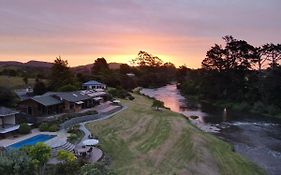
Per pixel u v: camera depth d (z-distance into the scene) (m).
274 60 115.00
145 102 105.19
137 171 38.50
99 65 166.25
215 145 52.41
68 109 71.31
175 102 123.94
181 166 41.03
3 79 116.12
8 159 25.33
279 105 99.12
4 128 51.16
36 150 32.66
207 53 135.12
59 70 103.12
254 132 68.44
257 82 116.38
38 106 65.31
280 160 48.22
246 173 40.72
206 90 132.88
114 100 97.19
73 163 34.81
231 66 126.31
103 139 51.84
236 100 115.50
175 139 53.31
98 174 23.64
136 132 58.62
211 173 39.69
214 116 90.06
